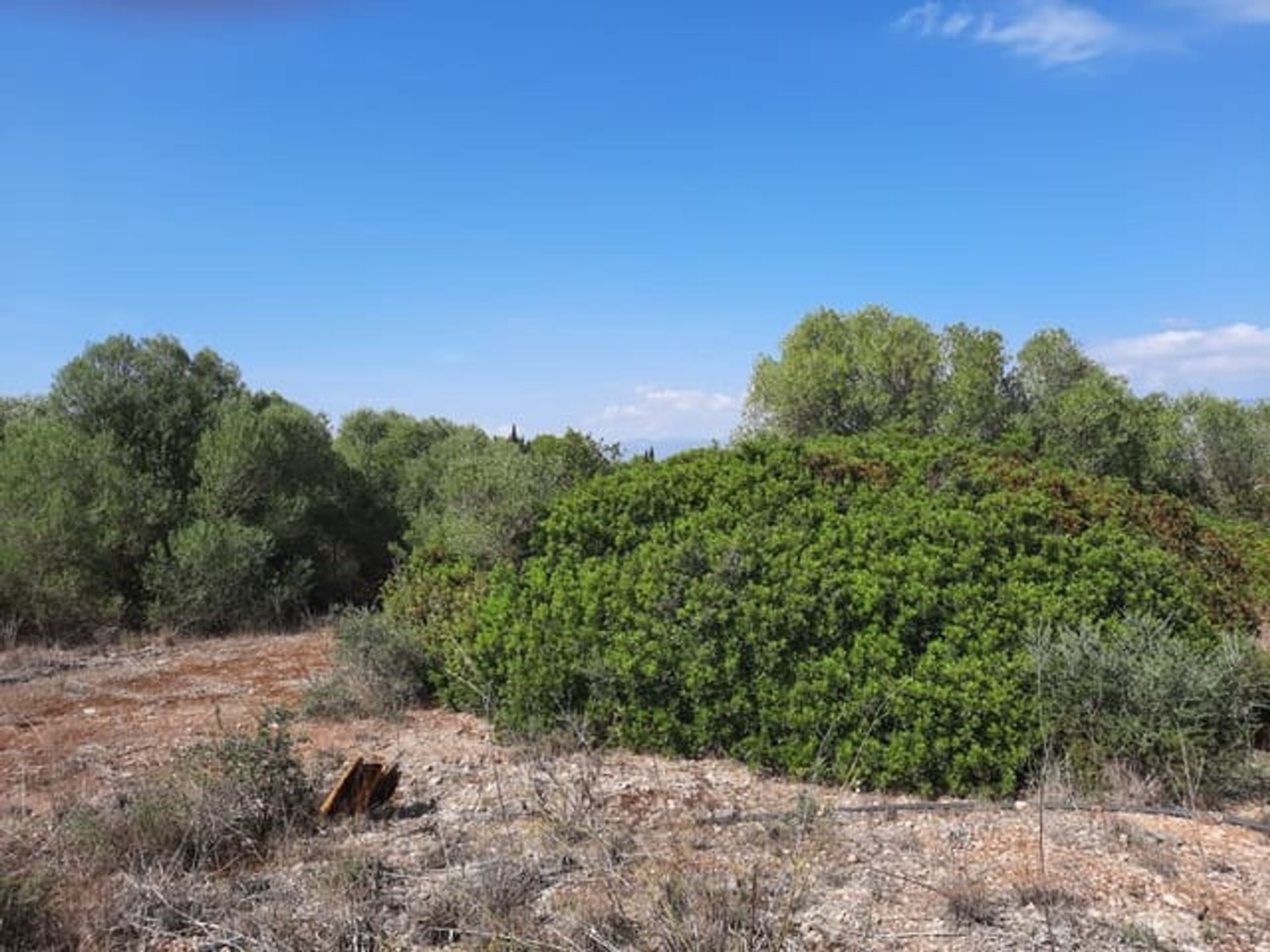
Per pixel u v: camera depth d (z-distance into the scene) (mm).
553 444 10852
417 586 8781
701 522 7605
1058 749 5410
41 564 12859
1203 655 5758
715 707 5980
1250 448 17547
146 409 15641
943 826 4773
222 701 8250
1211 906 3803
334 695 7570
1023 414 15070
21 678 9719
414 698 7746
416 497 20609
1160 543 8500
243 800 4824
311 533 16438
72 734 7078
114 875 4270
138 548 13961
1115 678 5371
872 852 4379
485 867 4082
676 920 3318
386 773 5211
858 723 5602
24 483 13602
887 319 16797
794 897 3420
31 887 3762
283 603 14430
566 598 7066
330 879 4047
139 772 6012
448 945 3559
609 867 3688
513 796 5332
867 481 8398
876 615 6156
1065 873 4109
